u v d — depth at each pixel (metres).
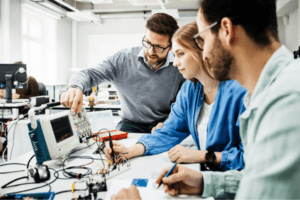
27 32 6.19
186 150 0.98
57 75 7.02
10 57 5.18
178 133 1.19
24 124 2.06
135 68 1.69
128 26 7.46
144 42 1.51
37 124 0.92
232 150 0.93
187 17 6.89
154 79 1.70
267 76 0.41
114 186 0.73
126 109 1.86
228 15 0.43
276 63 0.41
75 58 7.80
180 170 0.71
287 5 5.15
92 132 1.39
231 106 0.96
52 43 6.91
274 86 0.37
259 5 0.42
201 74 1.02
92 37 7.64
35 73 6.63
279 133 0.33
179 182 0.71
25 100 3.41
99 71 1.64
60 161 1.00
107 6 6.64
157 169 0.89
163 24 1.39
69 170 0.89
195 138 1.15
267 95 0.38
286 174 0.32
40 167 0.83
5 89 3.23
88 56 7.73
